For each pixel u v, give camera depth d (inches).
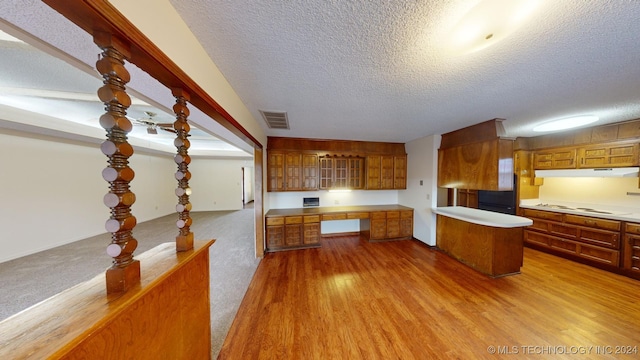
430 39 49.6
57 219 161.6
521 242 118.2
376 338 71.3
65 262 130.7
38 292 98.8
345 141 176.6
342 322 79.0
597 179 145.2
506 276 114.2
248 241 177.8
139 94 61.2
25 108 120.2
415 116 111.4
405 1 39.1
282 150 164.7
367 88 76.5
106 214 198.5
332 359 63.2
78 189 176.2
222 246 165.3
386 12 41.7
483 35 47.6
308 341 70.1
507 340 70.3
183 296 48.1
